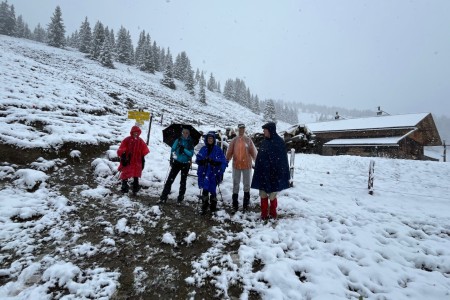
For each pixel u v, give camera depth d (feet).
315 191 26.68
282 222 18.42
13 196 17.74
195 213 19.42
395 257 14.15
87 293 10.59
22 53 140.56
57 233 14.64
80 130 32.22
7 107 31.65
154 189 23.61
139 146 21.58
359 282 12.00
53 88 49.44
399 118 99.19
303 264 13.23
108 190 21.52
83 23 249.55
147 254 13.78
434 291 11.28
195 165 30.78
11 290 10.39
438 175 36.17
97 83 105.29
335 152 101.19
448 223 18.79
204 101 214.48
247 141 20.67
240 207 21.25
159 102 136.15
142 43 287.28
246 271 12.93
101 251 13.56
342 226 17.84
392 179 34.45
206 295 11.22
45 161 23.63
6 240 13.38
